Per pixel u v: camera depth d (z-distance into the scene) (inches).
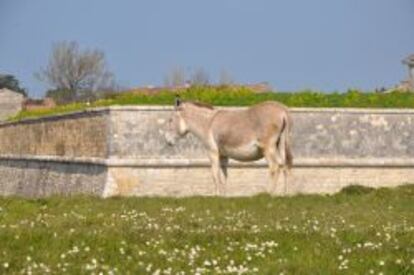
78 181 2484.0
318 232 1166.3
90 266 864.9
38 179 2947.8
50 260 911.0
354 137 2370.8
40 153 3014.3
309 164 2306.8
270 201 1676.9
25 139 3270.2
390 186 2357.3
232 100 2476.6
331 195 1907.0
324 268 897.5
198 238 1083.3
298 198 1756.9
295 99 2516.0
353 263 929.5
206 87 2765.7
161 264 904.3
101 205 1599.4
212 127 1929.1
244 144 1893.5
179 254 964.0
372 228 1243.8
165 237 1077.8
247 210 1509.6
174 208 1545.3
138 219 1333.7
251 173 2276.1
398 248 1039.0
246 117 1897.1
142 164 2215.8
